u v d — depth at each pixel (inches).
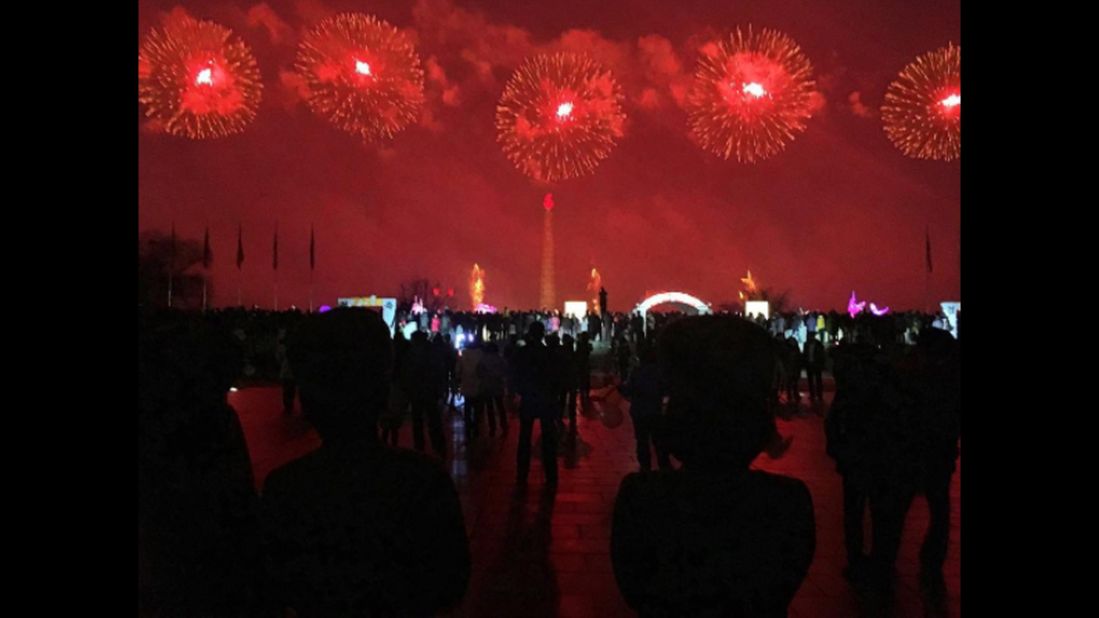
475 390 537.0
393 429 463.2
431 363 455.8
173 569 120.0
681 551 89.5
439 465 97.4
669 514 90.6
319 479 94.6
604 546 286.0
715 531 89.5
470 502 356.8
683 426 92.5
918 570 257.9
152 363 121.5
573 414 576.4
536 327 397.4
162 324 130.6
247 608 118.3
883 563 238.4
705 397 91.1
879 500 238.4
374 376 96.7
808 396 882.1
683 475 93.8
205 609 119.3
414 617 94.0
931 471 239.0
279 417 633.0
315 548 92.6
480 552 279.1
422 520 93.4
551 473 392.5
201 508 120.6
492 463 460.4
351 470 94.7
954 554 274.5
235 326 954.7
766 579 89.0
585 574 254.7
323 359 95.4
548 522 320.8
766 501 91.0
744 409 91.0
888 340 294.2
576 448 521.3
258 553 101.2
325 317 99.5
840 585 243.9
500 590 239.8
